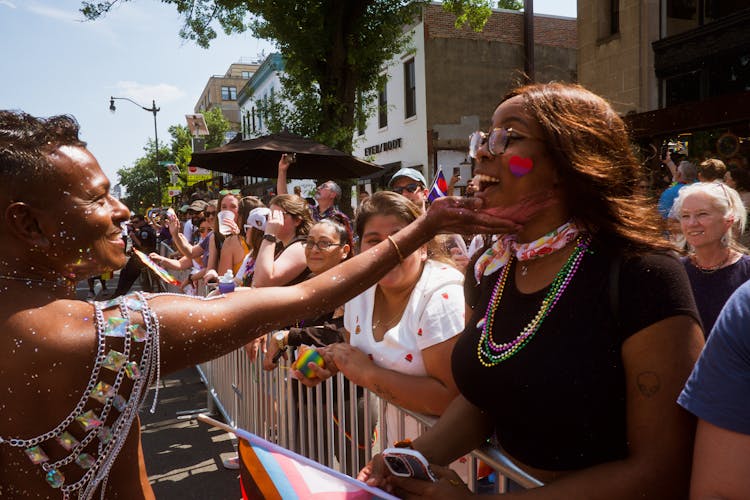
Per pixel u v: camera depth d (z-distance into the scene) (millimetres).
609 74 11672
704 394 924
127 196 72125
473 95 17000
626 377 1071
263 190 24250
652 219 1154
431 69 16578
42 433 974
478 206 1260
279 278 3381
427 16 16516
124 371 995
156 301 1051
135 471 1125
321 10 11570
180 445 4297
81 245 1037
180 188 34500
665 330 1024
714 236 2629
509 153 1177
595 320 1100
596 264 1139
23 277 1013
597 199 1144
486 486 1803
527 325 1197
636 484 1008
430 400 1840
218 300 1099
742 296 918
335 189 5863
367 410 2238
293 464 1306
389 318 2074
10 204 978
